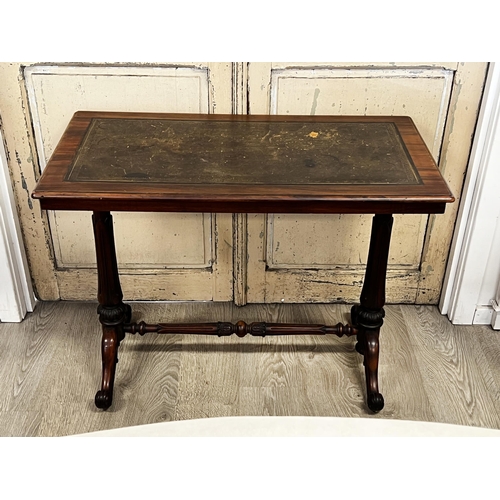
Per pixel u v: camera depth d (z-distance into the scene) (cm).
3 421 238
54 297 297
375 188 195
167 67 244
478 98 251
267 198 190
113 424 238
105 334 246
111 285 238
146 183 195
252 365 266
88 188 192
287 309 296
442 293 294
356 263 289
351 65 245
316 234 280
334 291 296
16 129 256
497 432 105
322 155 215
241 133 229
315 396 252
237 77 245
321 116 244
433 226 279
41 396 250
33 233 279
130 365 264
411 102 254
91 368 263
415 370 265
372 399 241
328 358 270
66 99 252
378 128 234
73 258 288
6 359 266
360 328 255
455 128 258
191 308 295
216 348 273
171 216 274
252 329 255
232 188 194
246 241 280
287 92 251
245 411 245
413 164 210
